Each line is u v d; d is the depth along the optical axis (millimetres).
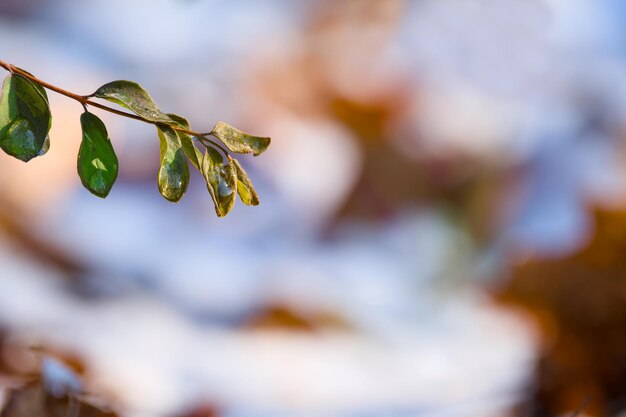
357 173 2080
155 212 1794
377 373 1404
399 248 1913
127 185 1853
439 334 1561
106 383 1153
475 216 2002
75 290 1490
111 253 1613
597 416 1347
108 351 1271
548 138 2207
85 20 2371
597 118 2332
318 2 2562
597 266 1489
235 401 1268
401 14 2602
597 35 2680
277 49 2391
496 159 2135
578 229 1625
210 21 2447
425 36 2551
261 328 1519
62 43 2244
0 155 1723
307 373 1386
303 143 2119
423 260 1861
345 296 1678
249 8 2525
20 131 687
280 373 1363
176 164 688
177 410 1189
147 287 1579
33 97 688
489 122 2246
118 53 2273
